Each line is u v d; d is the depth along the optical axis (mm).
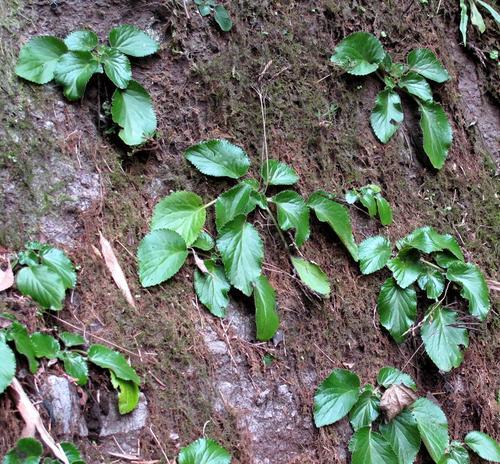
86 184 1006
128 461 934
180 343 992
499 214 1243
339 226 1095
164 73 1076
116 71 1028
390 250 1122
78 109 1023
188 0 1096
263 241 1067
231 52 1104
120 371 938
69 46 1023
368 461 1032
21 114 990
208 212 1051
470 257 1201
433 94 1229
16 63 1003
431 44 1244
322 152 1130
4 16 1017
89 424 927
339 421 1051
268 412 1019
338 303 1088
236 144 1087
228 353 1015
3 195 962
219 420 988
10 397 877
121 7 1075
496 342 1181
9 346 894
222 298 1021
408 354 1114
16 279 929
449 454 1090
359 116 1165
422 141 1201
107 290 980
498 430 1146
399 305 1109
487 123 1285
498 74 1295
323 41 1161
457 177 1221
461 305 1148
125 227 1013
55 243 973
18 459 858
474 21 1278
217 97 1088
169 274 1001
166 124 1064
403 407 1060
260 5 1130
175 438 960
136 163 1042
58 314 948
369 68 1163
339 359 1073
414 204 1181
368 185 1144
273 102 1115
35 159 986
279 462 1009
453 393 1130
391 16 1217
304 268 1072
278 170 1084
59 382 909
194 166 1060
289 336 1051
